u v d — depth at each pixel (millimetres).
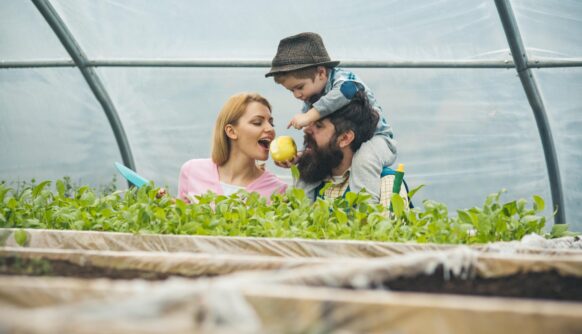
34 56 6961
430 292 1824
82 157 7449
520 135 6539
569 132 6320
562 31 5902
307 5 6227
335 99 4441
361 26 6316
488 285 1935
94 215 3686
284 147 4574
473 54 6270
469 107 6586
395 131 6805
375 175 4434
